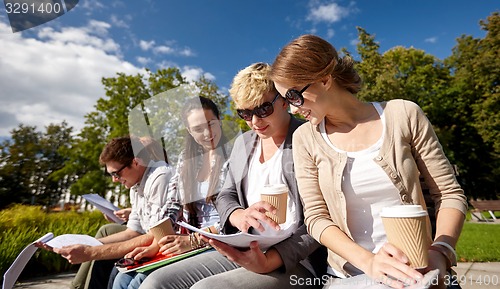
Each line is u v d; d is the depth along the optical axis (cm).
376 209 125
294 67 124
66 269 480
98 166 1722
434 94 2131
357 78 137
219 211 168
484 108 1977
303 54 124
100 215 743
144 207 184
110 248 178
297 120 180
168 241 165
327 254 148
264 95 167
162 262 157
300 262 145
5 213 579
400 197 121
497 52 2027
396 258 96
